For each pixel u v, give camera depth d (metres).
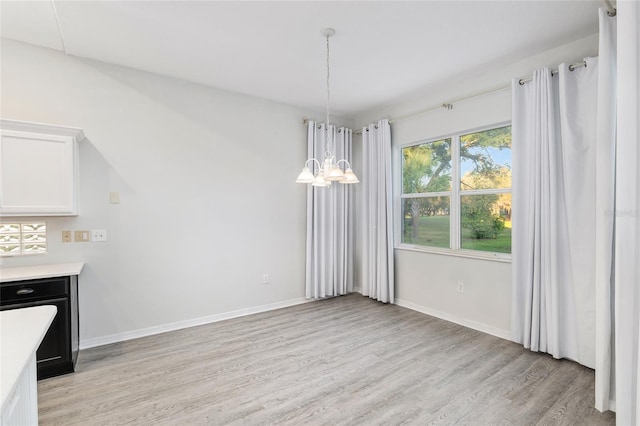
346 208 4.86
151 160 3.39
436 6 2.27
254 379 2.49
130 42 2.77
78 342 2.87
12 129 2.51
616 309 1.88
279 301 4.31
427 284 4.04
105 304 3.16
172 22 2.46
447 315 3.80
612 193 2.15
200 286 3.70
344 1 2.21
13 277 2.36
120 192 3.22
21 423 1.15
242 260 4.00
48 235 2.90
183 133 3.57
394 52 2.93
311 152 4.48
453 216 3.82
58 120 2.94
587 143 2.57
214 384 2.42
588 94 2.57
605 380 2.09
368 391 2.32
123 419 2.01
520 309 3.07
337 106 4.47
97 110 3.10
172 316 3.52
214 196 3.79
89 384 2.41
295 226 4.46
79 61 3.03
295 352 2.96
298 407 2.14
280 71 3.35
